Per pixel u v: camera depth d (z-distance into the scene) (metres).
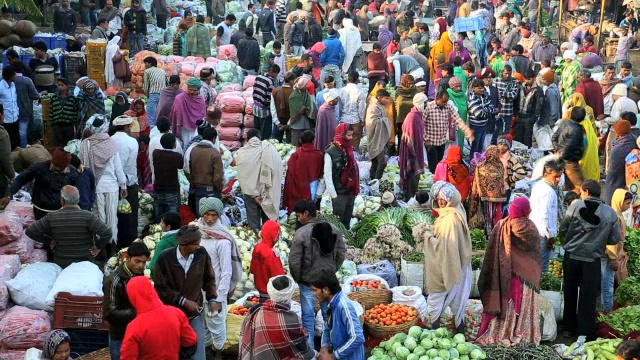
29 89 16.09
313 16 25.81
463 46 21.75
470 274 10.52
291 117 16.70
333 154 12.97
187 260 8.73
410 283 11.82
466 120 17.05
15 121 15.85
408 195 15.29
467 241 10.30
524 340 10.23
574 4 29.02
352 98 17.08
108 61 20.16
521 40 24.61
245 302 10.86
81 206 11.88
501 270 10.14
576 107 14.34
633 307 11.14
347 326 8.21
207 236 9.60
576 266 10.76
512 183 13.96
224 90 19.05
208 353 10.30
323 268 9.05
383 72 20.67
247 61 20.94
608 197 14.88
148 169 14.18
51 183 11.71
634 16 26.06
